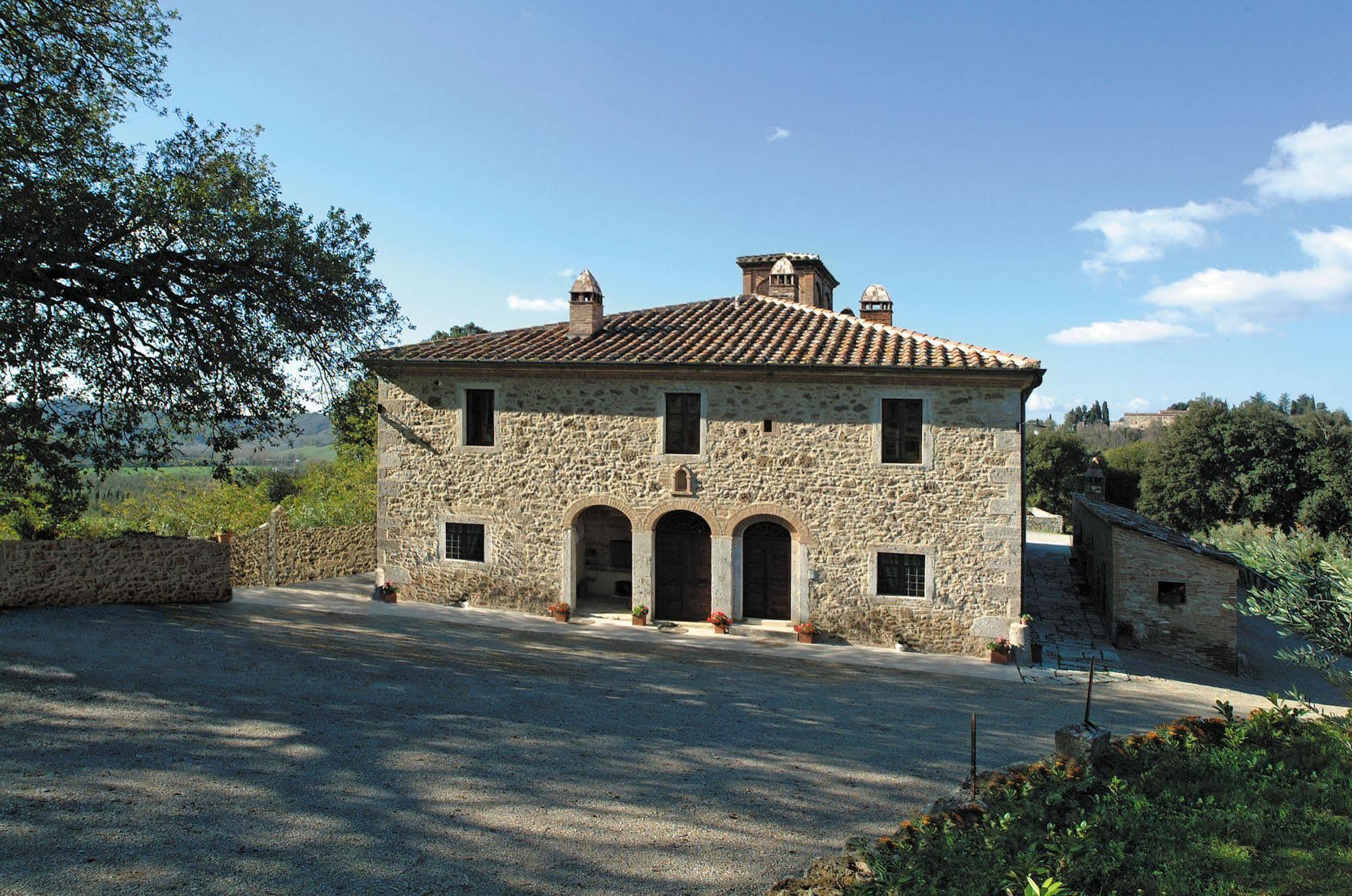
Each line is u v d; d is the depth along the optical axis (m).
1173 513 43.41
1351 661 20.06
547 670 13.75
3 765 8.17
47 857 6.59
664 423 17.83
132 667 11.71
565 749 9.90
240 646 13.44
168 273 15.12
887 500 16.84
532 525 18.52
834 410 17.06
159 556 16.64
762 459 17.41
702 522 18.23
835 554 17.08
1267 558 10.26
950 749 10.69
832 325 19.50
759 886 6.92
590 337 19.25
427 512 19.17
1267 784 8.98
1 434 14.32
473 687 12.28
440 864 6.98
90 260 13.88
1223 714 11.15
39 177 13.88
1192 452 43.00
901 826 7.93
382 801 8.11
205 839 7.11
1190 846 7.48
